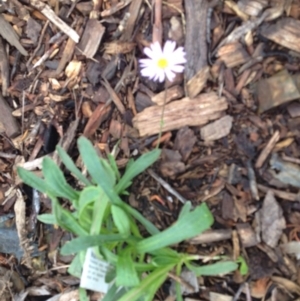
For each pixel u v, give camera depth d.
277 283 0.28
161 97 0.29
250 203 0.28
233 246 0.28
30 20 0.31
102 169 0.25
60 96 0.30
